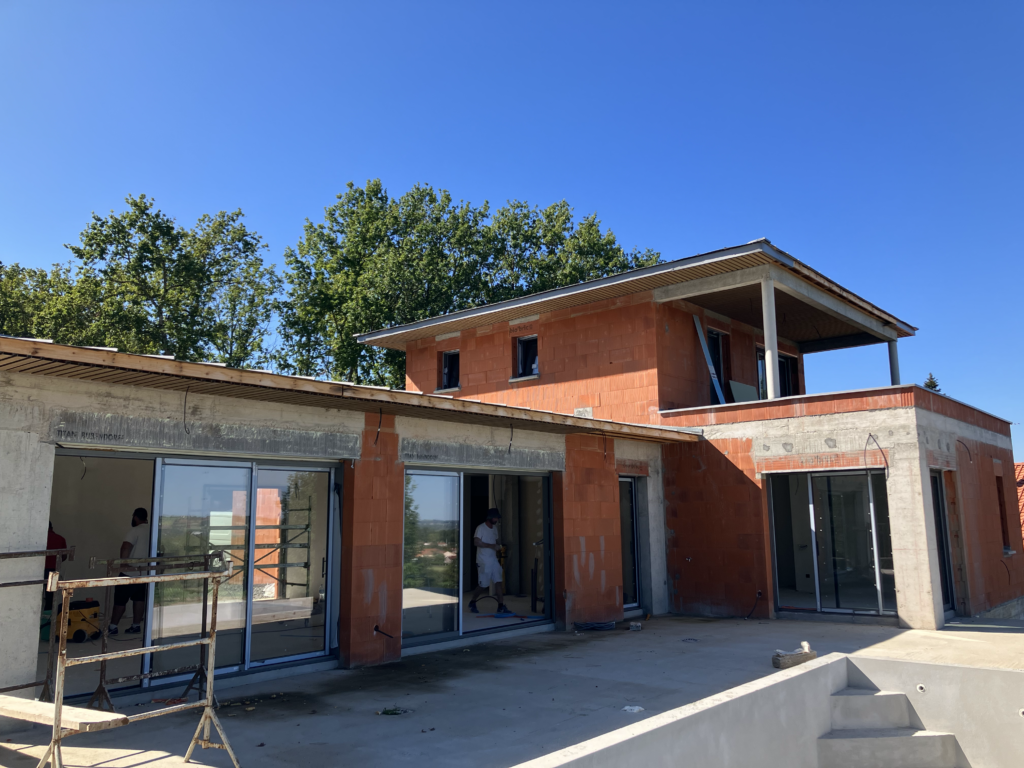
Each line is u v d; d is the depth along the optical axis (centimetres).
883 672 709
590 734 623
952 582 1344
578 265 3231
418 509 1046
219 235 3391
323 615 923
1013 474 1747
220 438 802
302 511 912
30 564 647
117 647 909
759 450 1404
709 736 471
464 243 3306
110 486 1252
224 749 570
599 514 1329
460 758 561
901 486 1230
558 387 1775
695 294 1567
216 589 565
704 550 1455
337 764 548
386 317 3047
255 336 3491
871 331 1875
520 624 1193
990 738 655
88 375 672
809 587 1363
